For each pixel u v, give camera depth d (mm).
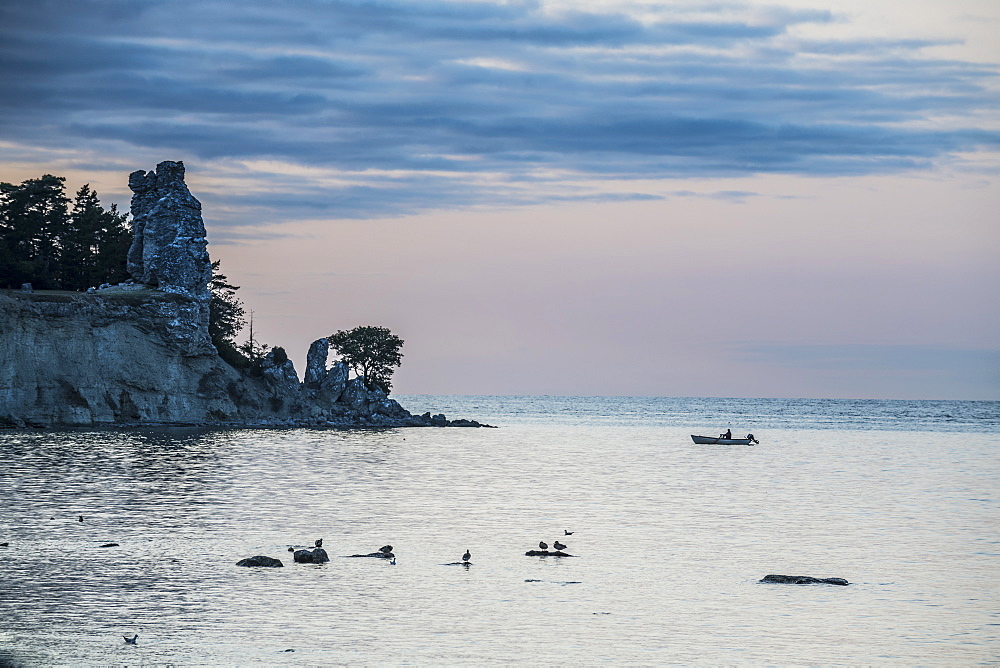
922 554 63719
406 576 55188
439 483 100062
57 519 70875
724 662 41844
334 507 80500
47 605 47781
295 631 44469
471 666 40531
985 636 45875
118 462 109812
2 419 148250
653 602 50656
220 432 162500
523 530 70938
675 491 96312
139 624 45062
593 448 159625
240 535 66375
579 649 42938
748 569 58656
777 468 124625
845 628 46844
